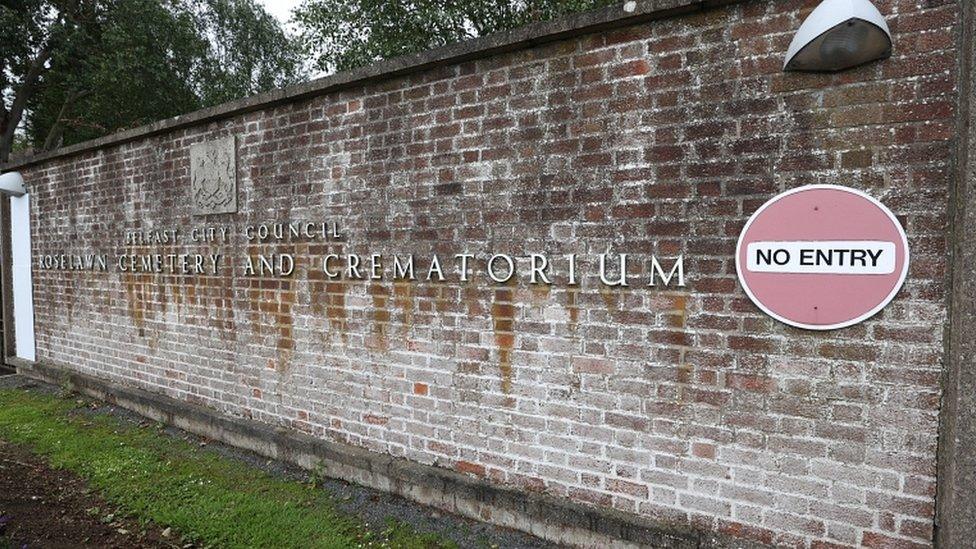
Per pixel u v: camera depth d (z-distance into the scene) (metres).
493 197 3.50
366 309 4.13
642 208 3.03
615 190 3.09
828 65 2.54
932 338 2.44
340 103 4.16
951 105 2.37
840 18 2.34
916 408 2.48
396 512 3.79
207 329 5.27
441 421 3.82
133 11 12.84
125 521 3.77
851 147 2.55
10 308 8.06
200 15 15.25
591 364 3.22
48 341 7.34
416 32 9.52
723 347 2.86
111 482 4.29
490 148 3.49
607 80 3.09
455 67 3.60
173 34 13.77
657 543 3.01
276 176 4.60
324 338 4.39
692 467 2.97
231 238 4.98
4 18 11.42
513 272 3.44
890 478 2.55
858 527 2.62
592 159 3.15
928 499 2.48
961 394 2.31
